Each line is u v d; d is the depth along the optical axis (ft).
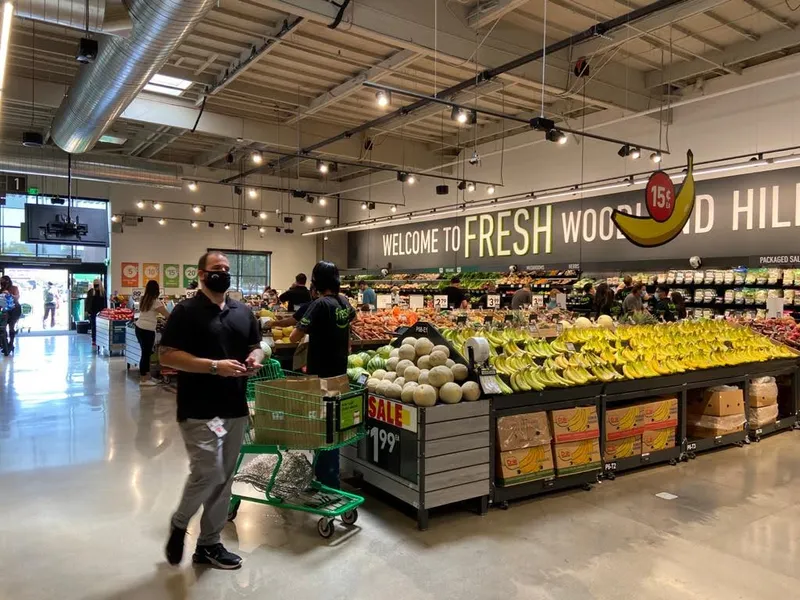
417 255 59.31
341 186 71.36
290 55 30.53
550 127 24.93
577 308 39.22
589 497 12.68
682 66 32.42
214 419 8.82
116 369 31.35
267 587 8.64
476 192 51.24
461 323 20.79
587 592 8.60
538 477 12.37
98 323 40.70
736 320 24.17
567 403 13.05
